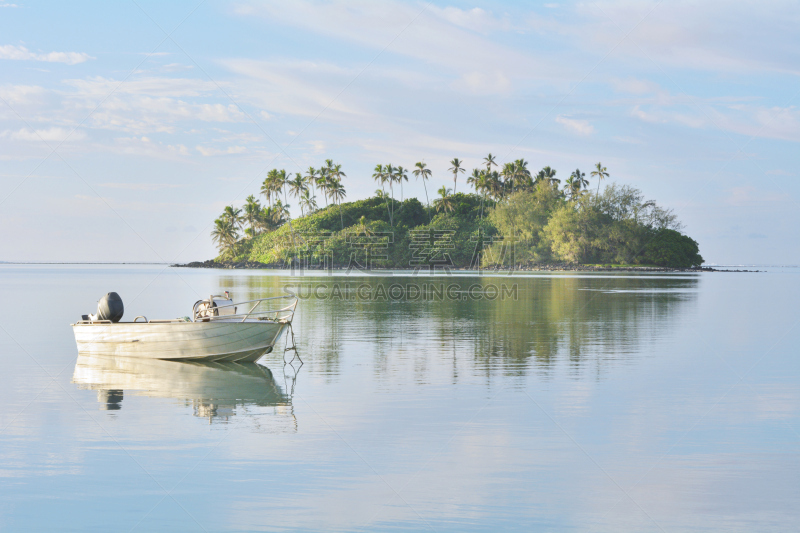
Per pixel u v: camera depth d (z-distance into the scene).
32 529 7.90
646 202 129.75
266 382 16.38
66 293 56.50
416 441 11.12
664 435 11.47
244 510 8.36
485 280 79.94
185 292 56.16
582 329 27.48
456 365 18.53
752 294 52.72
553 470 9.74
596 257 129.12
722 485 9.16
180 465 9.96
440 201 161.25
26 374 17.98
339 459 10.20
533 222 127.50
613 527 7.88
